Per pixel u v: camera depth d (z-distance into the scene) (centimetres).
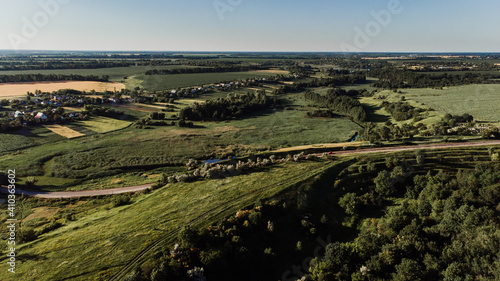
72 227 4528
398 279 3066
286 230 4556
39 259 3747
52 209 5325
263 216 4669
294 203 5066
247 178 6000
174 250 3716
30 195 5744
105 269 3547
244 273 3769
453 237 3625
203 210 4791
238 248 3884
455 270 2964
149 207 5006
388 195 5412
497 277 2722
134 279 3312
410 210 4628
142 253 3797
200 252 3744
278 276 3791
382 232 4194
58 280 3400
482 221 3647
